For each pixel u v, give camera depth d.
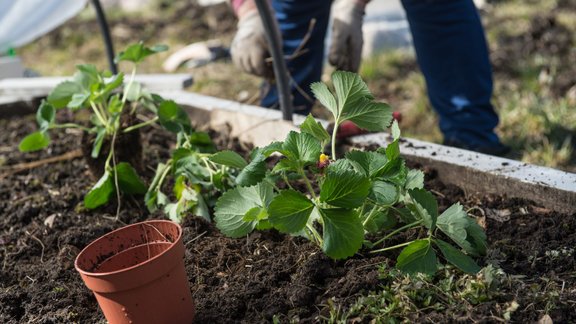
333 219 1.62
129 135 2.47
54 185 2.61
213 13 6.42
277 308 1.66
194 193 2.14
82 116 3.31
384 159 1.72
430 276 1.67
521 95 3.84
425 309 1.60
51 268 2.02
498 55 4.57
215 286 1.81
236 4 2.91
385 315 1.58
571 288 1.65
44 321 1.76
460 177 2.26
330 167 1.71
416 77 4.29
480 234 1.74
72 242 2.14
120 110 2.43
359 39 2.84
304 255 1.84
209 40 5.78
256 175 1.68
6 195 2.57
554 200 2.04
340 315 1.61
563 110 3.45
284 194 1.59
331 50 2.84
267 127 2.65
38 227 2.28
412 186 1.78
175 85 3.23
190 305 1.64
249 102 3.28
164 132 2.98
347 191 1.60
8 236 2.25
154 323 1.54
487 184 2.19
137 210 2.33
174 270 1.55
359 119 1.82
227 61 5.08
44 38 6.16
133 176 2.32
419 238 1.89
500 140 3.30
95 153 2.33
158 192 2.26
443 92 2.97
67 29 6.35
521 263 1.78
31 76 3.83
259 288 1.74
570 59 4.33
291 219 1.60
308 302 1.67
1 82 3.40
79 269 1.51
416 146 2.44
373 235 1.91
